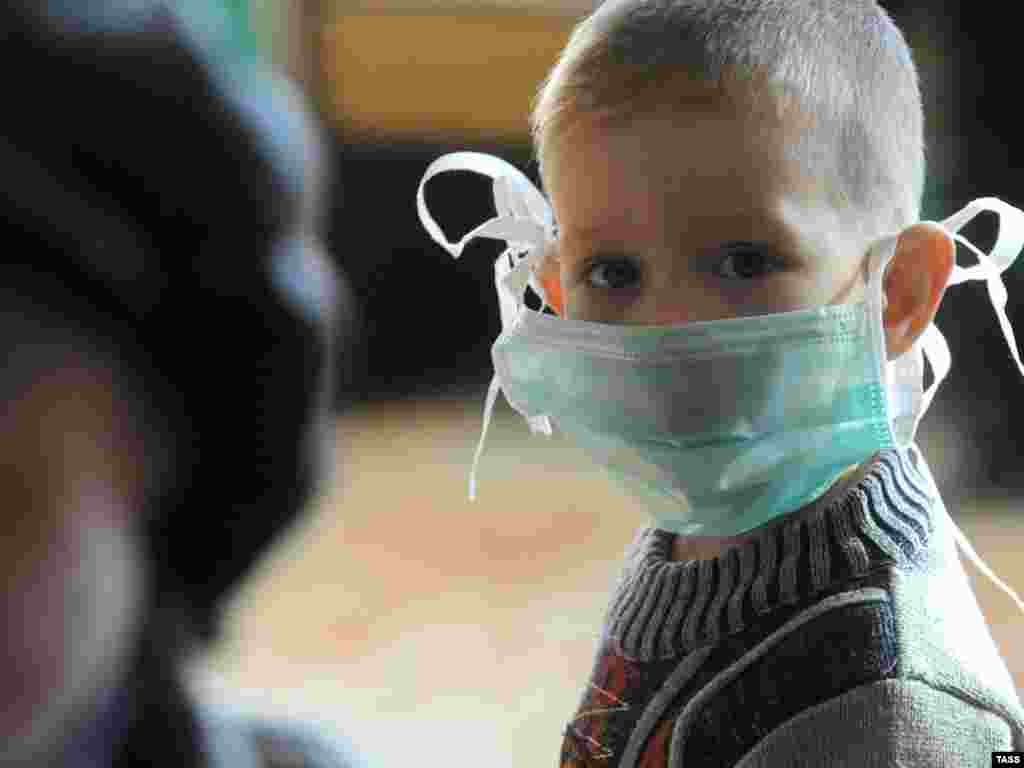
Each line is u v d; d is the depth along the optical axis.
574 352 1.22
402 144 7.21
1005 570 4.35
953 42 4.88
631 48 1.17
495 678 3.73
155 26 0.45
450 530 5.14
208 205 0.47
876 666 1.05
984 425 5.21
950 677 1.05
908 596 1.09
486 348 7.53
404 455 6.28
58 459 0.46
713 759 1.10
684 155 1.14
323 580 4.55
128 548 0.49
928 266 1.21
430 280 7.45
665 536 1.33
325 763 0.66
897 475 1.19
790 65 1.15
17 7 0.43
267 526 0.52
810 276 1.16
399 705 3.55
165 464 0.50
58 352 0.45
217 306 0.48
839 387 1.16
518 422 6.87
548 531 5.10
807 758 1.04
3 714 0.45
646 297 1.19
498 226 1.34
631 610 1.25
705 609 1.16
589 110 1.17
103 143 0.44
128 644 0.51
